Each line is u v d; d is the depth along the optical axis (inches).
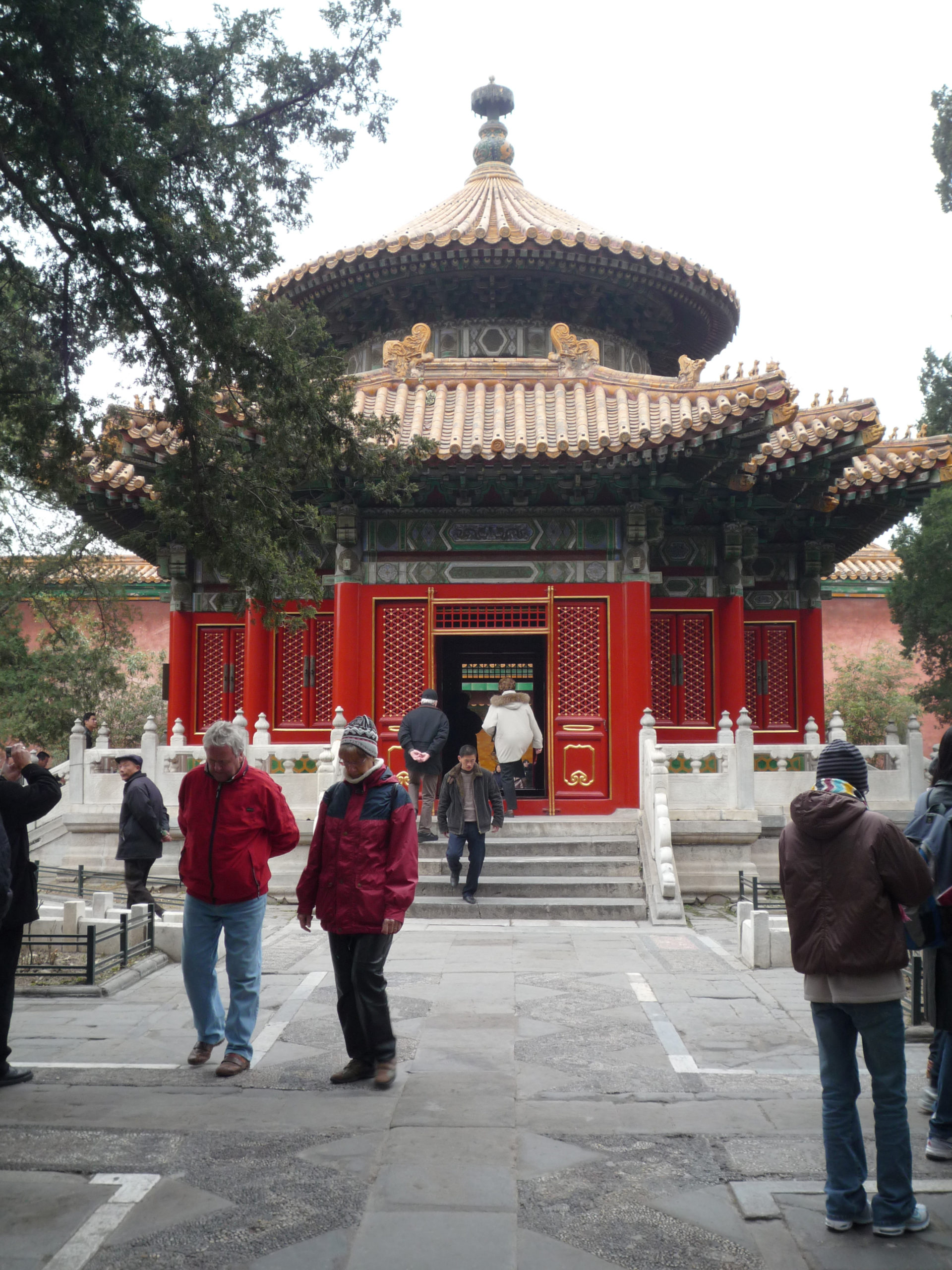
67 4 309.9
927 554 1031.0
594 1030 336.8
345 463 464.1
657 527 742.5
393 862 291.7
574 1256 189.0
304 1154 234.1
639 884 592.4
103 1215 203.9
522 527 741.9
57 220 361.7
